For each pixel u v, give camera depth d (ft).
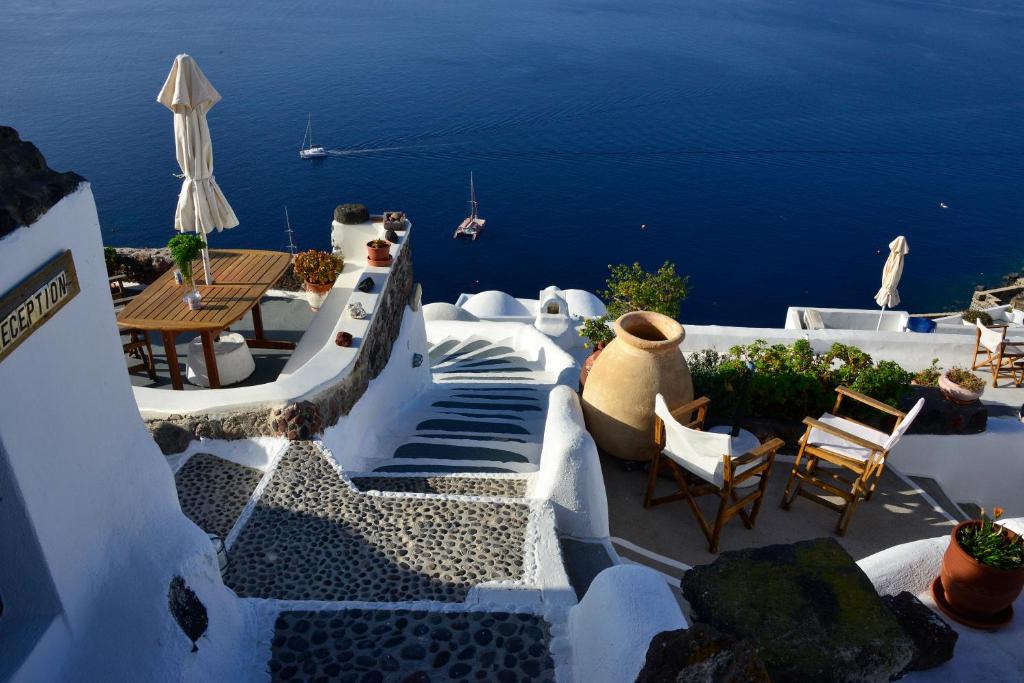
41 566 10.72
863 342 40.73
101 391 11.99
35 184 10.54
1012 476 30.37
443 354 45.75
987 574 15.61
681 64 444.14
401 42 511.40
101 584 12.03
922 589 17.58
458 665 14.69
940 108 352.28
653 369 25.20
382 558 17.80
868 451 23.84
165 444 21.75
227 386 27.32
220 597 14.29
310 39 517.55
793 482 27.14
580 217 235.61
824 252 208.85
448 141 305.53
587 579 18.95
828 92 379.96
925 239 214.28
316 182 251.80
